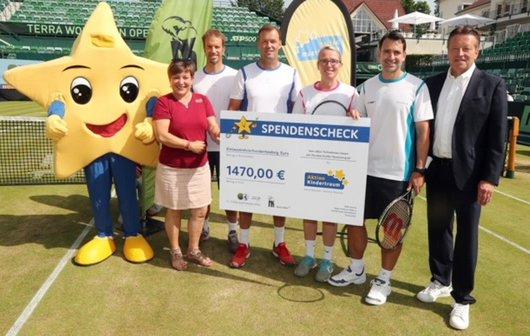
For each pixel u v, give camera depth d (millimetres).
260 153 3617
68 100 4098
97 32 4066
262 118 3553
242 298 3688
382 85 3393
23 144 9594
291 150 3553
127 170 4316
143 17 27578
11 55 22516
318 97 3699
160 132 3756
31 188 6742
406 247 4883
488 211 6438
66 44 23328
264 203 3705
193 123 3803
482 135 3207
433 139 3422
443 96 3326
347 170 3463
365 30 43812
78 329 3203
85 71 4070
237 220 4664
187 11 5203
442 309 3619
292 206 3656
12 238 4785
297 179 3592
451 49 3223
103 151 4195
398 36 3271
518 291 3979
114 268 4137
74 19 26438
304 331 3262
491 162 3164
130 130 4238
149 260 4312
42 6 27359
